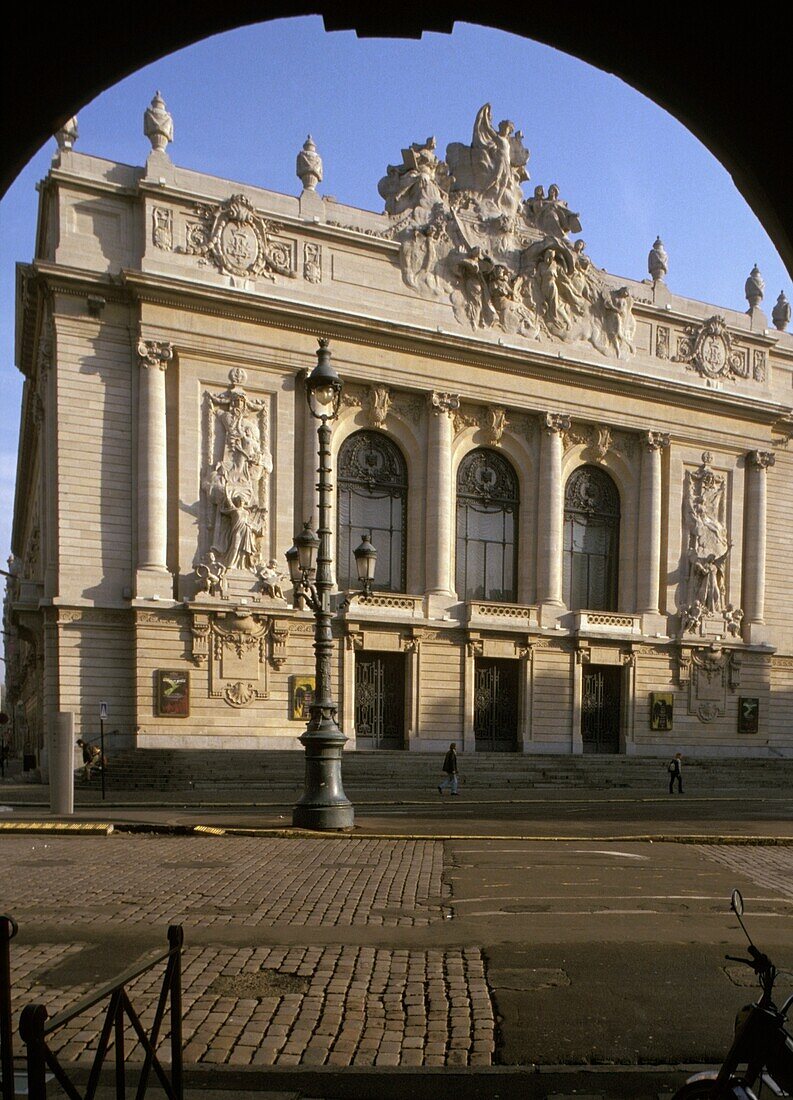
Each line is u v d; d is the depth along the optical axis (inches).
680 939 412.8
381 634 1759.4
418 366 1841.8
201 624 1594.5
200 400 1659.7
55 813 966.4
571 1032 291.9
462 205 1952.5
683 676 2059.5
